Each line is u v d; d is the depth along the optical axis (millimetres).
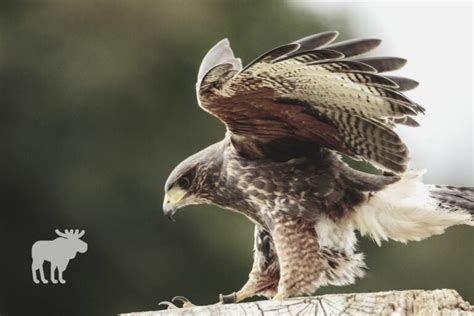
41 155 23375
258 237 10305
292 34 25719
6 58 23781
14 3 24594
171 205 10227
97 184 23172
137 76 24109
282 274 9867
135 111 23859
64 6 24453
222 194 10195
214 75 9086
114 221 22859
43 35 24172
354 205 9969
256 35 25625
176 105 24250
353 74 8930
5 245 22969
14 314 22641
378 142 9500
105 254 22641
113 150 23562
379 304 8086
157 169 23531
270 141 9898
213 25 25250
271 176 9984
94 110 23703
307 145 9938
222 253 22172
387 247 23562
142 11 24672
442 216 9898
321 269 9875
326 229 9930
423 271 23797
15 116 23516
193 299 22422
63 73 23875
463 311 7992
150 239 22750
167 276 22516
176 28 24719
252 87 9227
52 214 23062
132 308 22531
